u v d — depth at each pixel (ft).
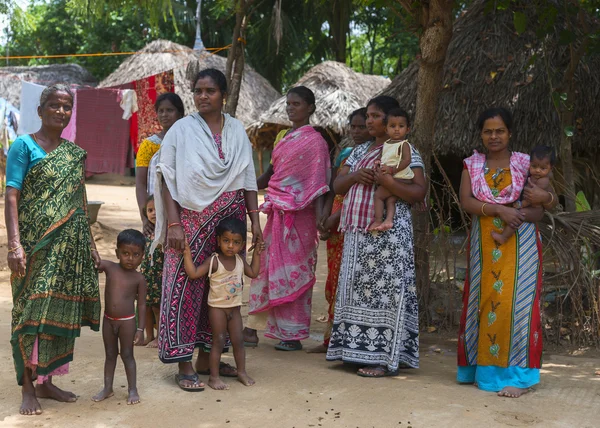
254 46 73.56
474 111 27.02
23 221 11.27
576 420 11.36
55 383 12.94
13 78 66.03
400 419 11.29
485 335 13.09
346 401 12.21
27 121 47.91
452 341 17.48
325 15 67.00
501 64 27.04
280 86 76.89
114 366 12.27
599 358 15.80
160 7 29.99
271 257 15.88
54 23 82.38
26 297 11.20
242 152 13.15
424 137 17.72
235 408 11.76
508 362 12.87
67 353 11.77
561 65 26.35
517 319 12.89
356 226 14.23
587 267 17.25
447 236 18.90
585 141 26.76
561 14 26.25
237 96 30.22
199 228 12.71
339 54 68.13
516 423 11.18
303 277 15.84
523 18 19.13
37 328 11.06
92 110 52.19
